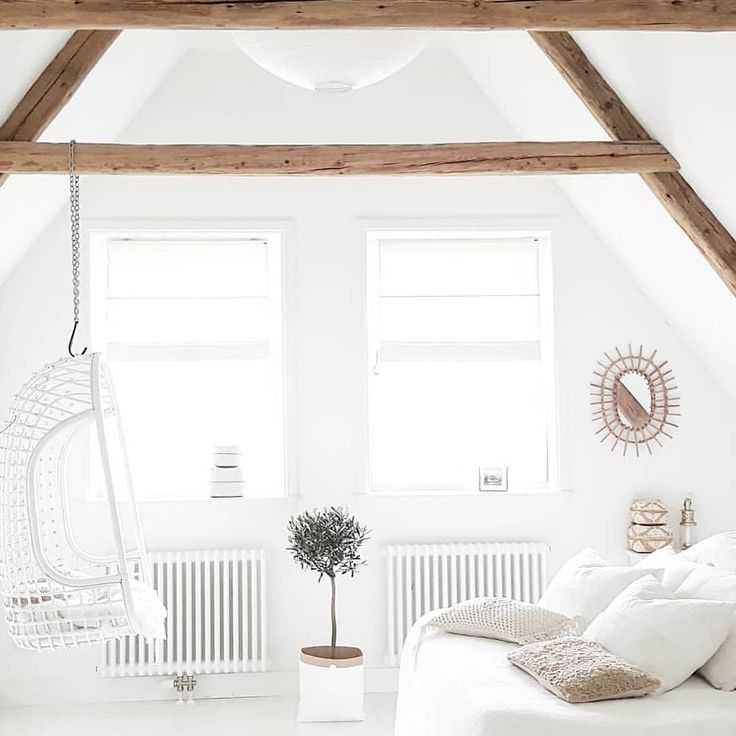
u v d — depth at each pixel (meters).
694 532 5.69
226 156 4.37
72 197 4.19
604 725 3.08
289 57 3.66
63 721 5.07
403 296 5.84
